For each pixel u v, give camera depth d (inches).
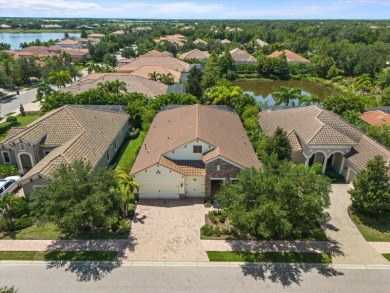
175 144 1360.7
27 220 1150.3
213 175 1285.7
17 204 1193.4
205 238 1082.1
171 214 1214.9
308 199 965.8
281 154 1405.0
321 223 1165.1
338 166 1549.0
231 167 1274.6
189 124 1521.9
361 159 1395.2
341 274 934.4
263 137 1626.5
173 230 1122.0
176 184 1300.4
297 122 1689.2
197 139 1314.0
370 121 1953.7
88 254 1001.5
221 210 1216.8
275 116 1909.4
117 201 1057.5
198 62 4416.8
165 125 1704.0
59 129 1572.3
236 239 1079.6
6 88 3277.6
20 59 3654.0
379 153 1365.7
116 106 2105.1
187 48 6117.1
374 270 951.0
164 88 2711.6
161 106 2170.3
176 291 869.8
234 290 874.8
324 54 4384.8
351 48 4451.3
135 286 885.2
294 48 6018.7
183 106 1957.4
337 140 1465.3
